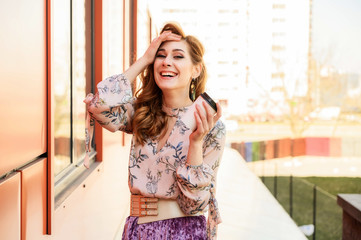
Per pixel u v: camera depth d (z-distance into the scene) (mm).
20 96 1096
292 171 23125
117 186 3375
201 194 1168
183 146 1207
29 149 1178
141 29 5695
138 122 1250
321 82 24188
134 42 4945
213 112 1136
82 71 2248
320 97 24234
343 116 24219
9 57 1011
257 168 21406
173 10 22578
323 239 9297
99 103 1238
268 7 22812
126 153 4125
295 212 11859
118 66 3367
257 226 3666
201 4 22453
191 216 1229
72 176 2029
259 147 22172
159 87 1293
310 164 23594
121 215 3650
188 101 1312
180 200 1202
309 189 14531
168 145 1212
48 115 1351
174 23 1297
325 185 21781
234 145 21609
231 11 22656
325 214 11484
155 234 1199
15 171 1119
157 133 1248
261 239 3311
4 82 980
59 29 1751
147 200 1217
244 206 4406
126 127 1357
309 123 24016
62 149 1851
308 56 23922
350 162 23859
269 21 23000
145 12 6426
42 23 1286
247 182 5793
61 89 1798
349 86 24250
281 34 23250
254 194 5023
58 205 1584
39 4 1251
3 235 1005
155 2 8742
